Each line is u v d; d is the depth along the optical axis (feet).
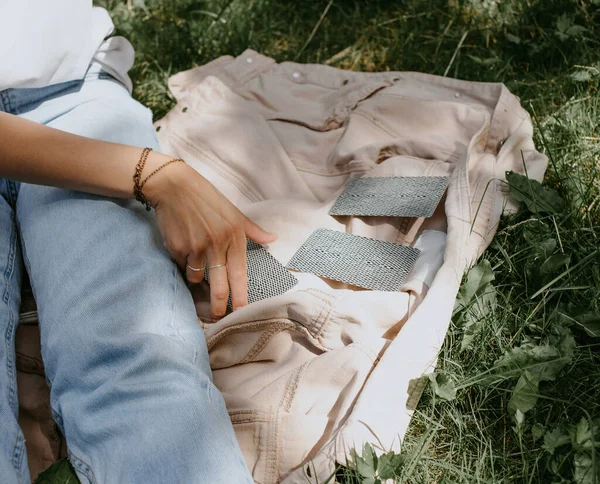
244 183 5.47
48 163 4.09
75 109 4.91
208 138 5.67
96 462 3.33
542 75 6.35
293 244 4.82
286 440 3.66
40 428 4.02
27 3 4.67
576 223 4.92
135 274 3.90
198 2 7.87
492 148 5.56
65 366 3.66
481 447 3.84
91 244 4.06
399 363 3.86
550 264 4.51
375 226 4.86
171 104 6.82
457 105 5.63
